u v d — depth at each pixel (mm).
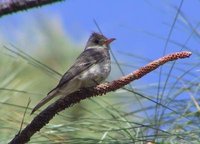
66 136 7191
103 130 7133
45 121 6410
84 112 8594
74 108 8523
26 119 7977
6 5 5199
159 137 6875
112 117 7590
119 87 6805
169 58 6516
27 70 9656
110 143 6863
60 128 7188
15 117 7941
